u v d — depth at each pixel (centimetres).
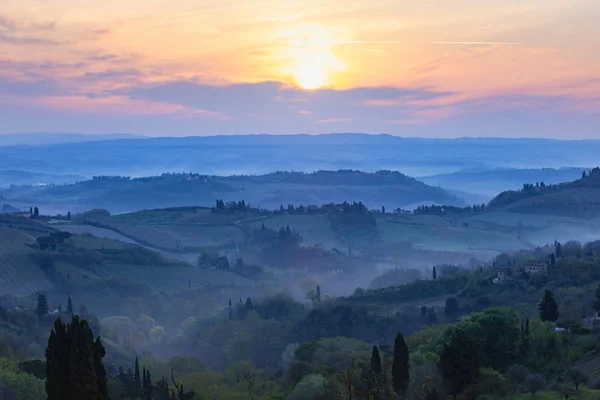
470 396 11494
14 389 12800
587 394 10581
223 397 14188
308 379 12888
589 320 15188
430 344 14675
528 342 13475
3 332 19425
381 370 12531
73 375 8912
